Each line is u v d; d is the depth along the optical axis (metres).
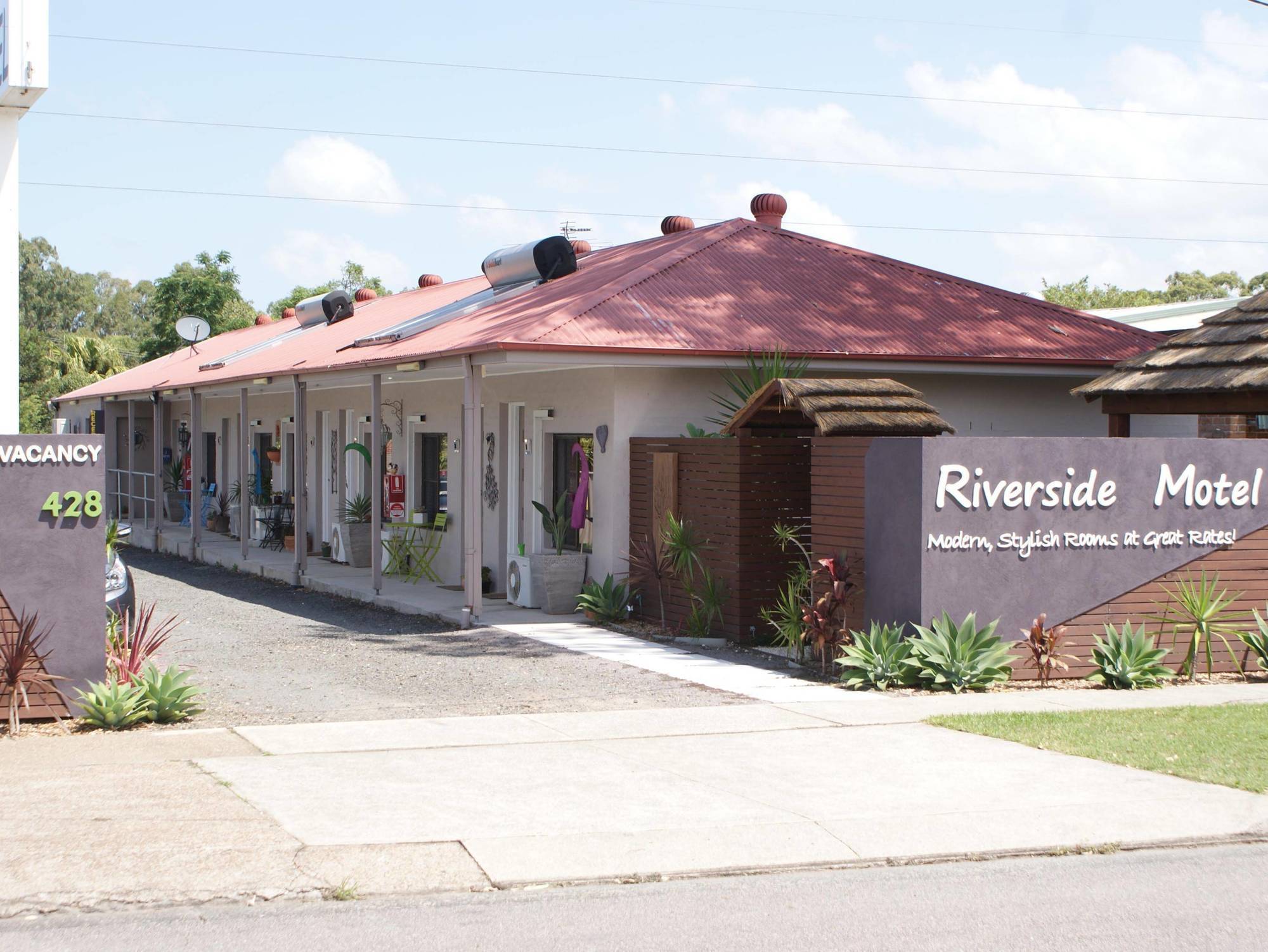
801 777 7.70
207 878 5.81
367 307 30.14
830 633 11.87
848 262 19.20
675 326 15.45
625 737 8.83
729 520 13.75
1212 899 5.84
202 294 55.38
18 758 8.10
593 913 5.59
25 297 93.25
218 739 8.77
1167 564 11.78
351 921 5.47
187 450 33.91
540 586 16.17
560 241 19.61
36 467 9.28
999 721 9.26
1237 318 14.55
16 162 12.02
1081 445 11.51
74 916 5.49
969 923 5.52
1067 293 62.59
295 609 17.36
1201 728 9.02
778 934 5.38
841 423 12.11
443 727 9.20
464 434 15.05
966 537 11.16
